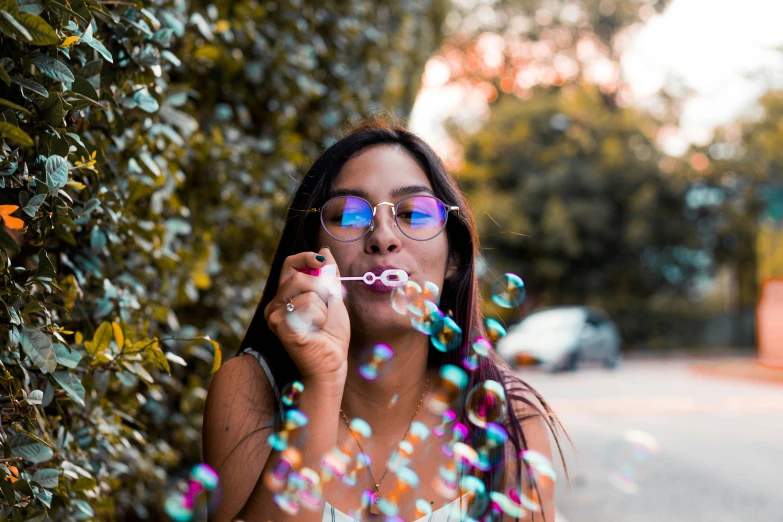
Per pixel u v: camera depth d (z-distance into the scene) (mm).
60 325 1484
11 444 1102
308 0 3344
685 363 17812
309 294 1267
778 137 20312
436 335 1493
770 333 17500
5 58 1047
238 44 2641
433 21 7070
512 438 1434
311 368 1259
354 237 1375
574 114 21984
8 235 1035
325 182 1431
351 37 3746
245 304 2834
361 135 1458
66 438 1342
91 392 1418
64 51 1102
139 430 2143
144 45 1500
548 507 1438
